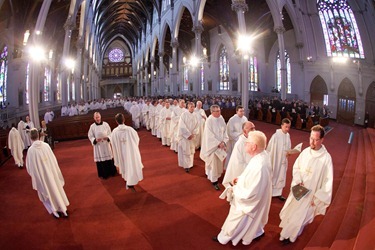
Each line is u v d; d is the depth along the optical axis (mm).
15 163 9703
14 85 21516
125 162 6145
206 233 4258
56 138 13586
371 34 21750
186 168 7617
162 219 4809
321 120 14930
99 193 6207
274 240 3932
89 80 38156
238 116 6695
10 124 19875
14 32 19672
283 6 22312
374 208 3830
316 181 3426
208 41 34594
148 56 47688
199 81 23406
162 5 34469
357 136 12664
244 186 3373
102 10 42469
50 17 20734
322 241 3502
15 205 5715
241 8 16531
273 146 5469
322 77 24078
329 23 24281
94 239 4215
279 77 28922
